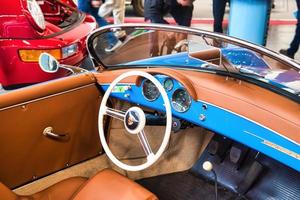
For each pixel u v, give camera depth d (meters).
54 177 2.35
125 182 1.75
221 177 2.49
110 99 2.42
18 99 1.96
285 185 2.28
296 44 4.95
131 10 7.59
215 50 1.93
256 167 2.38
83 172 2.46
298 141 1.63
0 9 3.38
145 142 1.88
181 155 2.67
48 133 2.18
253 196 2.34
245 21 3.82
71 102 2.23
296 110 1.70
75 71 2.41
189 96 2.00
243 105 1.82
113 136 2.60
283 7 7.24
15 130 2.01
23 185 2.21
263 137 1.76
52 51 3.52
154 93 2.16
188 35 1.98
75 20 4.49
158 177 2.57
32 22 3.50
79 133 2.38
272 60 1.77
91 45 2.32
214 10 5.09
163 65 2.18
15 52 3.42
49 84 2.10
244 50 1.81
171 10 4.22
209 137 2.63
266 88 1.88
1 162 2.03
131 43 2.24
